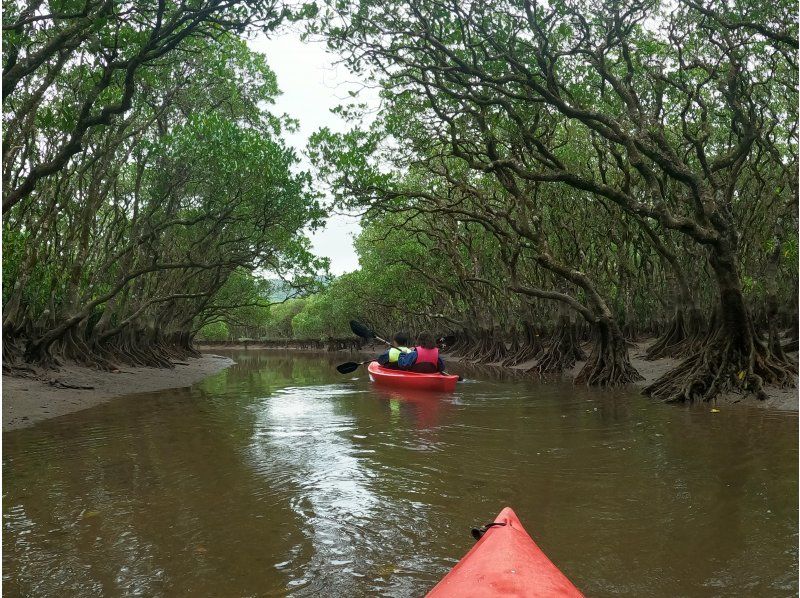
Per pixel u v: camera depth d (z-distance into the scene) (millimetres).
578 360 20516
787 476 5648
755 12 11250
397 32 11953
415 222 30328
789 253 15156
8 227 13953
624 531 4344
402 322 49594
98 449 7312
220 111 18906
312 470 6191
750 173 17359
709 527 4371
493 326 29469
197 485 5656
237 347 93375
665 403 11453
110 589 3488
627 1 11172
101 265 17547
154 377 18625
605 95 14359
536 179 12469
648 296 24969
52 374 14211
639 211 11391
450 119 14172
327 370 25094
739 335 11766
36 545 4168
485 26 11766
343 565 3801
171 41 10078
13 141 11070
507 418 9633
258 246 17906
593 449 7105
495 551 2449
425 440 7762
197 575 3662
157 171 17000
